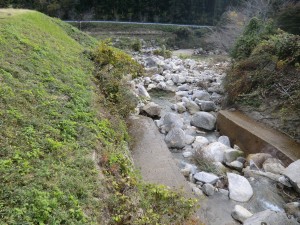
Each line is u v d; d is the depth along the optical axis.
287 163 6.80
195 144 8.12
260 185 6.31
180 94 12.81
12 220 2.91
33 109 5.05
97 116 6.14
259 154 7.25
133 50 26.42
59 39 11.31
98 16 43.94
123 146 5.93
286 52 9.57
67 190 3.57
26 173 3.60
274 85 9.47
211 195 5.92
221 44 27.55
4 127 4.25
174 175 6.01
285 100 8.80
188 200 4.32
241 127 8.36
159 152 6.86
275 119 8.55
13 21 9.60
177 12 48.09
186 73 16.48
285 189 6.22
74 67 8.75
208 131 9.52
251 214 5.36
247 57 11.51
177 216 4.04
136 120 8.55
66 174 3.86
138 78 13.48
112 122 6.55
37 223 3.02
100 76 9.03
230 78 11.40
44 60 7.61
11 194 3.20
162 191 4.23
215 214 5.42
